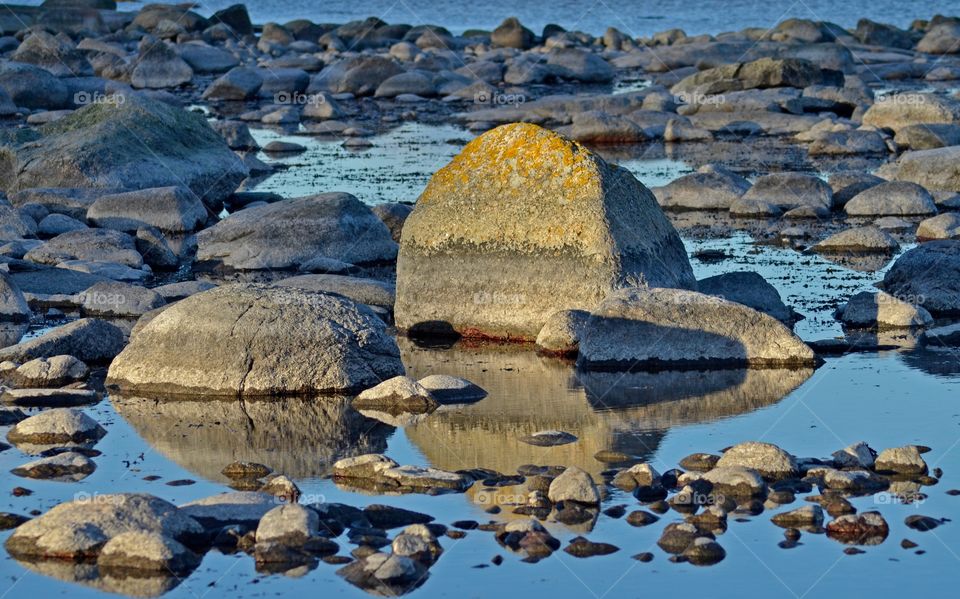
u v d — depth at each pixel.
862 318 15.77
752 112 38.50
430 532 9.32
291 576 8.79
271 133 36.78
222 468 10.86
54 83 39.16
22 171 24.86
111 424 12.10
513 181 15.49
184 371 13.11
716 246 21.05
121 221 22.34
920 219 23.27
